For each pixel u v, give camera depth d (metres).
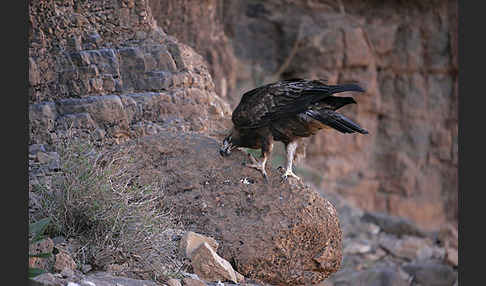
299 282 12.61
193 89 15.66
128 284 10.25
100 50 14.59
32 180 12.59
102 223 11.43
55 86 13.94
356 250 23.91
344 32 29.95
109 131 14.27
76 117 13.93
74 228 11.53
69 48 14.24
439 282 22.73
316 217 12.54
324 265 12.75
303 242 12.46
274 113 12.59
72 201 11.55
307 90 12.37
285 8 30.36
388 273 22.45
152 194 12.75
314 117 12.41
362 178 30.53
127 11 15.18
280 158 17.97
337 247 12.90
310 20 30.19
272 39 30.03
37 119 13.49
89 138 13.85
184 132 14.37
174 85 15.34
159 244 11.56
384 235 25.58
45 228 10.89
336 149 29.95
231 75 23.97
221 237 12.34
